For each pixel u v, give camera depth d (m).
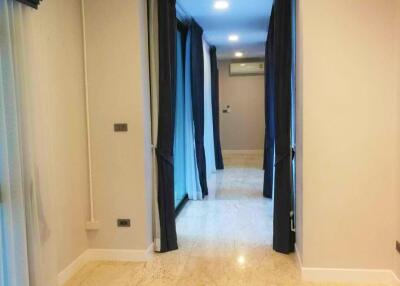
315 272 3.00
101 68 3.35
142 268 3.27
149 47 3.53
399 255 2.79
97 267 3.32
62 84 3.04
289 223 3.49
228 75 10.28
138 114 3.33
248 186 6.53
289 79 3.40
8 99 2.16
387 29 2.82
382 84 2.85
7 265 2.15
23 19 2.30
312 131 2.93
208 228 4.31
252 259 3.41
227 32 6.43
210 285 2.93
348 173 2.93
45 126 2.55
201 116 5.74
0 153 2.12
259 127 10.30
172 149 3.69
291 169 3.48
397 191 2.83
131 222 3.43
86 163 3.43
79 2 3.31
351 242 2.96
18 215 2.20
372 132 2.89
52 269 2.58
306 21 2.87
